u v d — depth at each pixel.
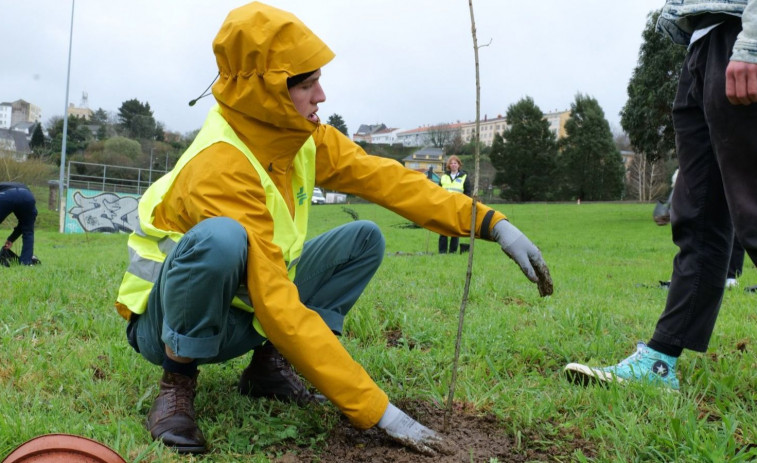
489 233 2.30
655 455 2.01
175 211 2.05
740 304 4.85
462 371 2.88
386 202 2.35
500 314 4.08
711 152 2.42
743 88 2.04
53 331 3.49
